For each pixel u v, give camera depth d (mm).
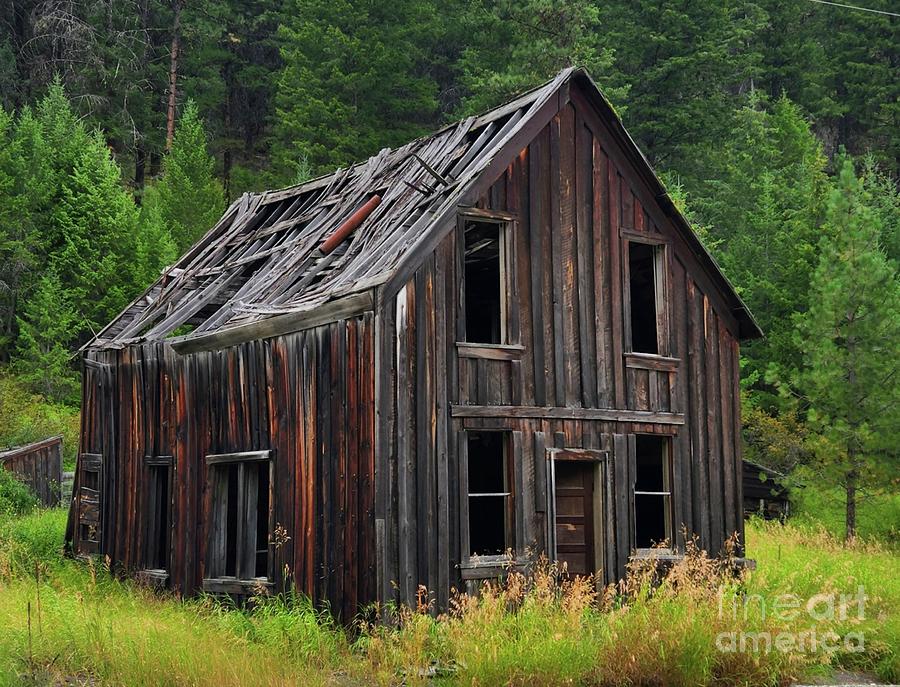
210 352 14148
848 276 22281
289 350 12547
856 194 23344
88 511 16938
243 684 8484
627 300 13945
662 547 13750
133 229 37781
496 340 16625
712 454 14516
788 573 14945
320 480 11750
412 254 11469
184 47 51562
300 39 44156
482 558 11695
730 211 40625
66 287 36500
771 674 9625
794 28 56594
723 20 45438
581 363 13227
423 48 48812
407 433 11219
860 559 17859
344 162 41812
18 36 48219
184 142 43969
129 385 16203
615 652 9477
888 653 11102
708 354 14781
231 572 15812
